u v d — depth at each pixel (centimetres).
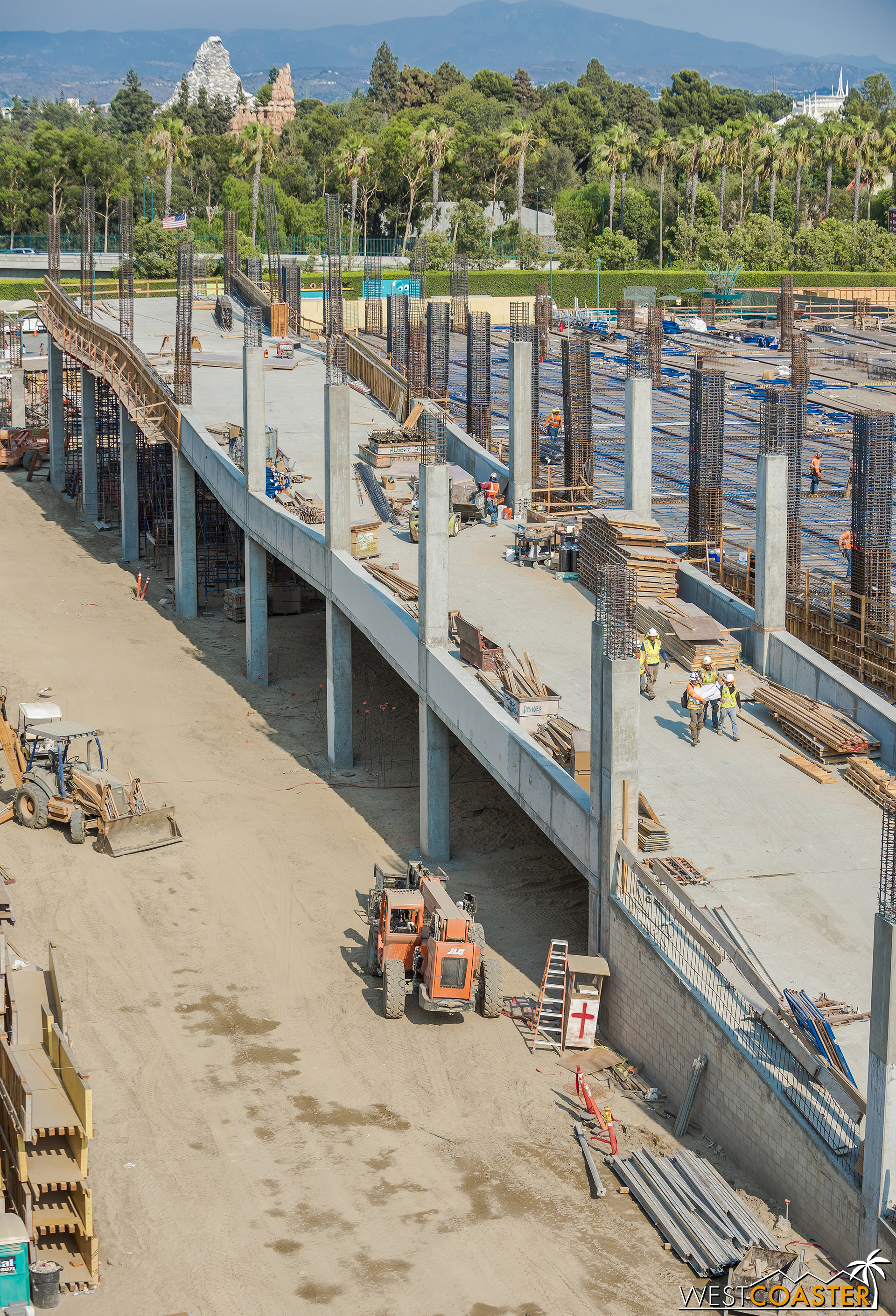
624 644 2634
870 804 3073
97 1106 2448
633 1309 1972
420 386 6281
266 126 13888
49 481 8044
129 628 5519
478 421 6350
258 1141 2369
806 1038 2242
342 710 4191
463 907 2970
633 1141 2375
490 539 4822
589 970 2664
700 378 4494
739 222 15275
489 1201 2217
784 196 15800
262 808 3875
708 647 3638
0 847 3544
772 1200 2186
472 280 12850
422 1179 2270
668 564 4022
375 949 2934
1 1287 1919
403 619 3675
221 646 5372
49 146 14150
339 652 4159
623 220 14825
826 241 14062
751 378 8825
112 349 6456
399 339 7312
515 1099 2511
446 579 3481
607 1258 2081
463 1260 2072
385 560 4406
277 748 4347
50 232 8125
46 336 9894
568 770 3050
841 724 3262
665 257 14888
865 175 15162
